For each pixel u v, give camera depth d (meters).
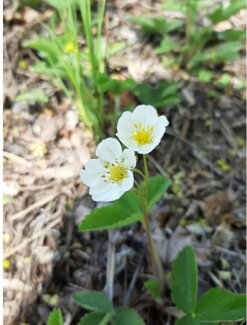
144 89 0.17
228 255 0.14
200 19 0.21
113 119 0.17
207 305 0.12
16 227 0.15
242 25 0.21
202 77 0.19
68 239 0.14
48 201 0.15
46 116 0.17
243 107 0.18
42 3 0.20
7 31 0.19
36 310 0.13
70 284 0.14
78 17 0.19
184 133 0.17
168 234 0.15
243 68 0.19
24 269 0.14
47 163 0.16
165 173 0.16
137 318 0.12
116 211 0.12
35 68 0.17
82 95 0.16
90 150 0.16
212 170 0.16
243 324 0.13
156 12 0.21
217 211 0.15
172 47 0.19
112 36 0.20
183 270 0.12
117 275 0.14
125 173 0.10
